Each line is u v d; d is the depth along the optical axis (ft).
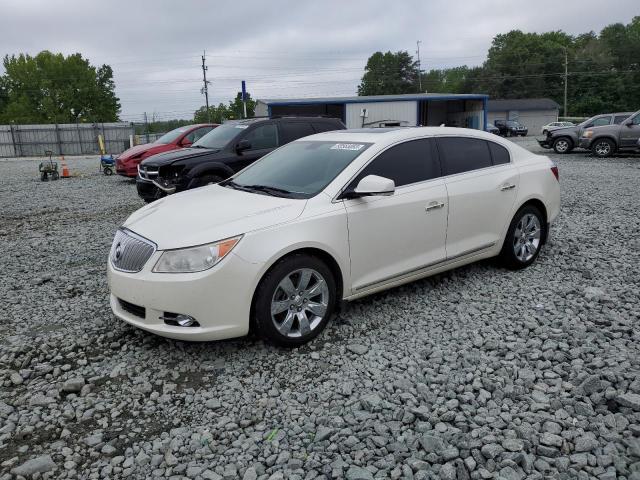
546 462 8.98
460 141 17.29
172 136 50.29
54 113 253.24
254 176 16.67
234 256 12.21
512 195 17.94
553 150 80.89
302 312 13.35
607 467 8.81
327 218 13.56
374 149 15.23
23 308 16.71
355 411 10.57
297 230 13.02
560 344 12.85
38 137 144.46
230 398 11.32
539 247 19.34
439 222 15.97
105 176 63.00
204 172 29.63
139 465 9.36
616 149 66.13
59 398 11.55
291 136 32.50
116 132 147.23
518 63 314.35
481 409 10.45
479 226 17.13
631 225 25.39
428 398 10.93
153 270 12.32
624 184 40.19
